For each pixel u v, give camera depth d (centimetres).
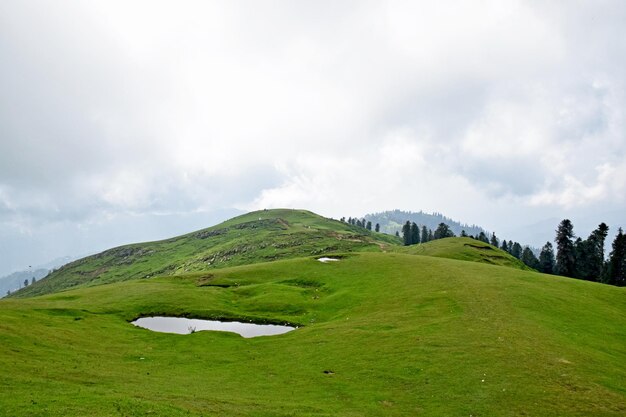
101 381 3553
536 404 3175
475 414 3075
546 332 4972
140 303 7988
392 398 3441
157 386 3584
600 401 3200
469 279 7912
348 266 10300
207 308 7700
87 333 5638
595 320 5728
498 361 4019
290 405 3275
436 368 3966
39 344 4575
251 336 6372
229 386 3791
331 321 6569
